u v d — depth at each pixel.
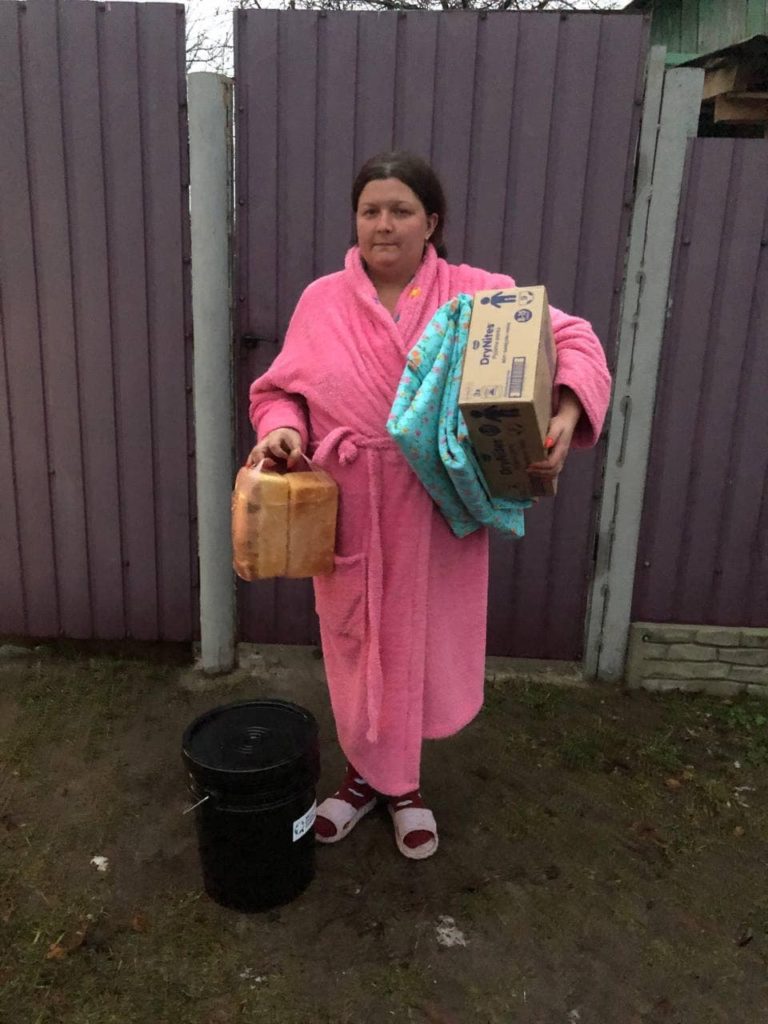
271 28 2.71
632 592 3.14
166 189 2.87
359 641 2.03
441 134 2.76
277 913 2.06
